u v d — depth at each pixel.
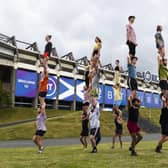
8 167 10.59
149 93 87.94
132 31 16.34
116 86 36.00
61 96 66.94
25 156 13.63
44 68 15.68
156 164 10.98
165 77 15.53
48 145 24.55
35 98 60.94
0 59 55.84
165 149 15.79
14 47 57.59
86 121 17.31
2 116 51.69
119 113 18.06
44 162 11.47
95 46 20.17
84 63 72.12
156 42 16.14
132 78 15.99
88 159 12.04
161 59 15.79
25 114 54.59
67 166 10.56
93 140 14.75
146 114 57.47
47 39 16.39
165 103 13.75
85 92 19.09
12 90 57.88
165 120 13.80
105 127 43.59
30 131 35.59
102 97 74.19
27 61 60.41
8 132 34.72
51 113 61.00
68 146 21.80
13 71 58.12
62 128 39.50
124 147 18.91
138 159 12.03
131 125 13.08
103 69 74.12
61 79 67.19
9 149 19.05
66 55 69.88
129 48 16.27
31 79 60.38
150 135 40.56
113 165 10.73
